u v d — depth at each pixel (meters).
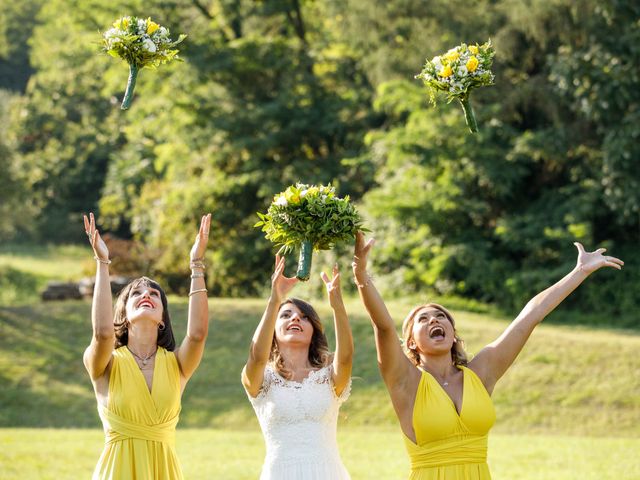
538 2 20.28
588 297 21.36
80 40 30.30
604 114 20.50
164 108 27.12
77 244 42.25
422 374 5.28
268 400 5.53
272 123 26.27
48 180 42.16
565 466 10.20
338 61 27.52
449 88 5.66
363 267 5.28
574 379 14.61
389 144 22.50
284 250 5.49
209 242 26.92
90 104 41.47
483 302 22.09
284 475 5.45
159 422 5.33
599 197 21.48
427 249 22.22
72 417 14.99
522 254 22.72
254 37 26.36
